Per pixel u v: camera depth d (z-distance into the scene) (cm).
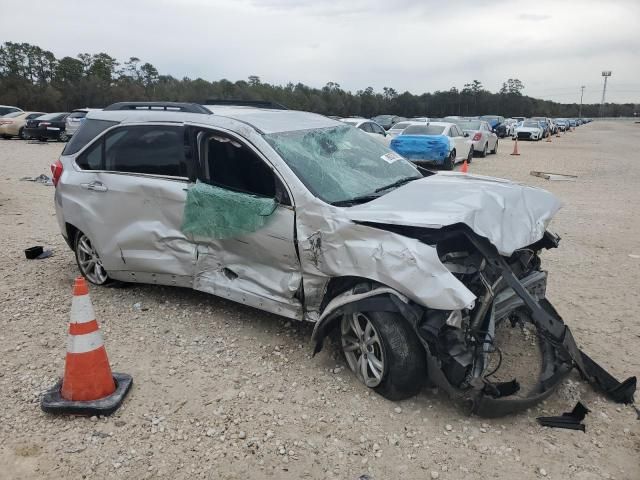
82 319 354
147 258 490
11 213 920
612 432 339
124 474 301
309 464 310
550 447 324
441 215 346
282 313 420
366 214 364
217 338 453
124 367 408
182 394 375
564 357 375
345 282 383
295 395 374
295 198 394
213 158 454
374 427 341
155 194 475
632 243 782
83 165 532
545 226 402
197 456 315
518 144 3475
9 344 444
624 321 503
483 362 346
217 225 439
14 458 312
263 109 534
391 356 350
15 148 2209
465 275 357
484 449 322
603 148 3077
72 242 570
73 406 349
